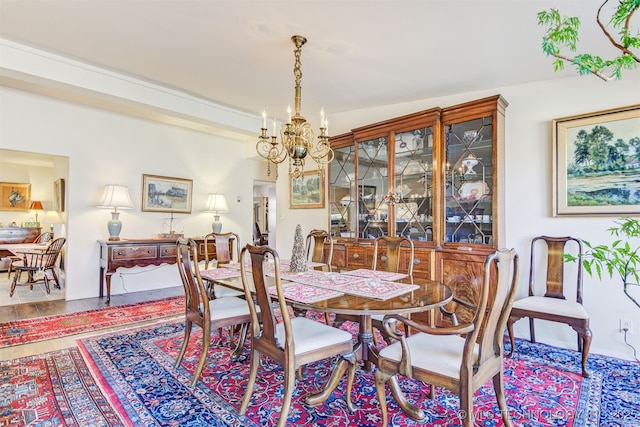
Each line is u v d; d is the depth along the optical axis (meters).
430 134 3.16
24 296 4.48
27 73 2.70
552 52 1.35
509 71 2.78
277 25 2.24
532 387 2.08
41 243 5.68
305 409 1.86
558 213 2.77
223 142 5.88
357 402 1.94
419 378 1.54
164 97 3.50
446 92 3.34
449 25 2.16
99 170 4.51
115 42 2.56
